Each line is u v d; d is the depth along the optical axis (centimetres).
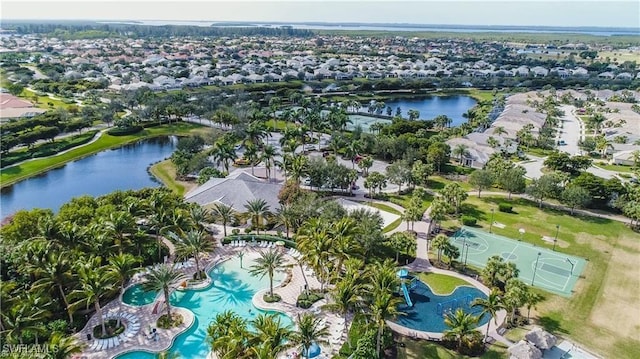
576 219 11594
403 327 7331
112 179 14575
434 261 9375
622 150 16975
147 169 15462
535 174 14850
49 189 13712
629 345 6975
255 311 7669
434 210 10431
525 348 6350
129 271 7350
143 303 7856
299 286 8406
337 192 13212
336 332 7106
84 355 6500
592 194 12169
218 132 17912
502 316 7650
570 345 6919
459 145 16050
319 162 13188
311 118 18362
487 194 13325
